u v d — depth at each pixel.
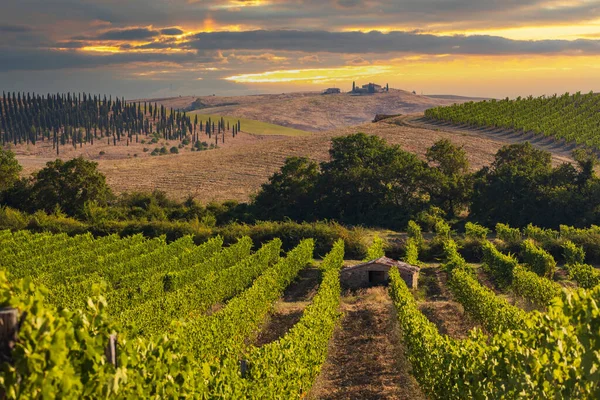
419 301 38.56
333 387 21.91
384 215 79.00
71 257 45.31
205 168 114.88
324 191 82.00
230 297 39.72
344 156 84.94
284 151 122.12
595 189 73.81
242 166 114.31
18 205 81.50
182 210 81.88
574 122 128.00
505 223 76.88
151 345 9.66
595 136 116.00
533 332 11.08
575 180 78.25
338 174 81.88
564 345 9.65
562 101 148.62
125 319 26.03
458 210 82.75
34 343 6.40
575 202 73.38
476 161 108.62
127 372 8.12
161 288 36.09
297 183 82.19
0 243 52.06
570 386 9.24
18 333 6.34
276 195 82.31
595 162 84.31
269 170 110.69
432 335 20.45
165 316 28.84
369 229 75.88
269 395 15.73
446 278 48.34
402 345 26.25
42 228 65.69
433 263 55.47
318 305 27.19
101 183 83.06
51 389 6.38
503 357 12.77
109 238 59.12
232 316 26.28
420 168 82.12
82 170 81.69
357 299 39.72
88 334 7.48
